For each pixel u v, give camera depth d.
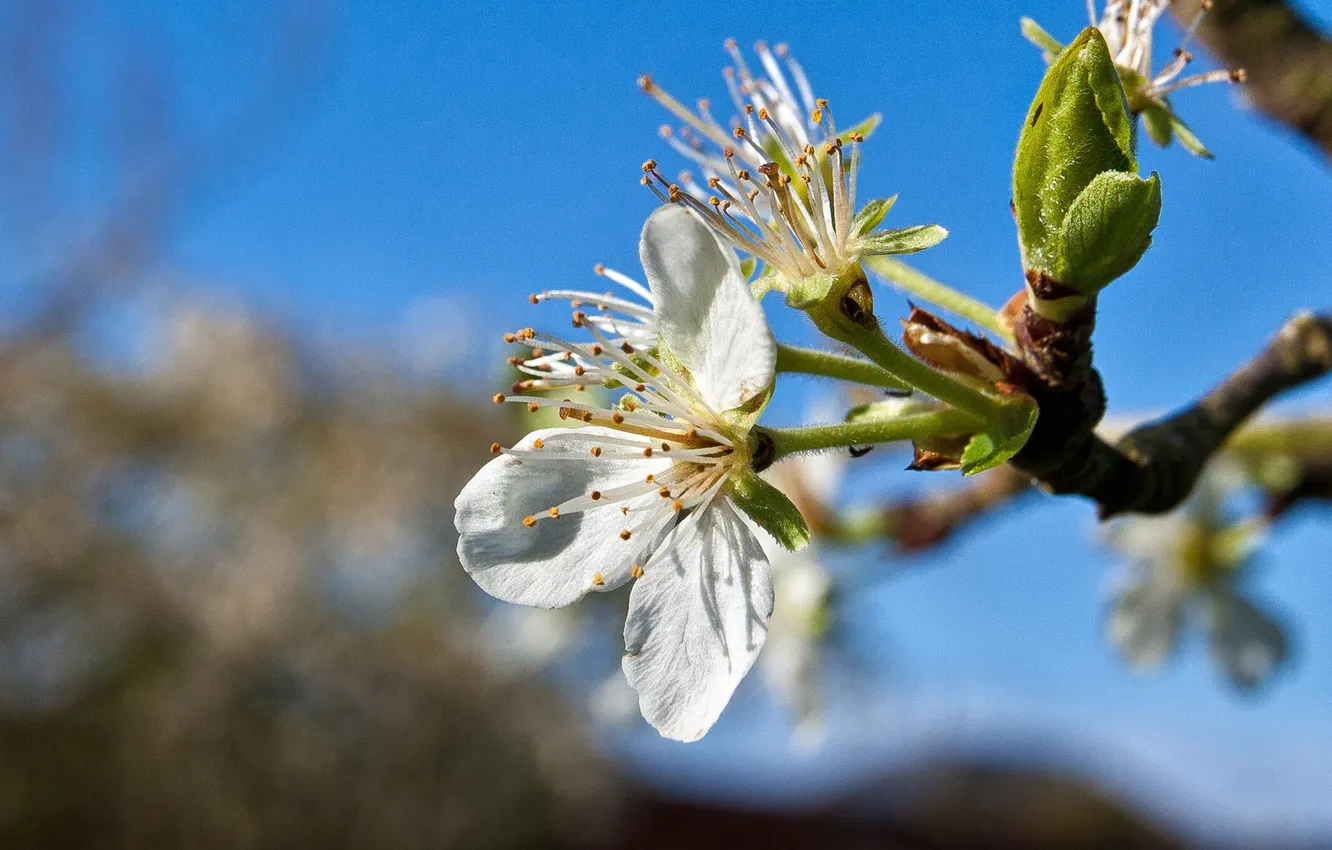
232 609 0.52
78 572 0.52
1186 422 0.11
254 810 0.51
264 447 0.57
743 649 0.10
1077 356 0.10
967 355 0.10
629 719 0.22
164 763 0.50
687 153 0.11
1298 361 0.11
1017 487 0.14
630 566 0.10
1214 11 0.13
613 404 0.11
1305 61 0.12
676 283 0.10
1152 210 0.09
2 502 0.51
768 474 0.15
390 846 0.51
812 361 0.10
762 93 0.11
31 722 0.50
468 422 0.58
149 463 0.56
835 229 0.10
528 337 0.10
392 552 0.56
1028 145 0.10
